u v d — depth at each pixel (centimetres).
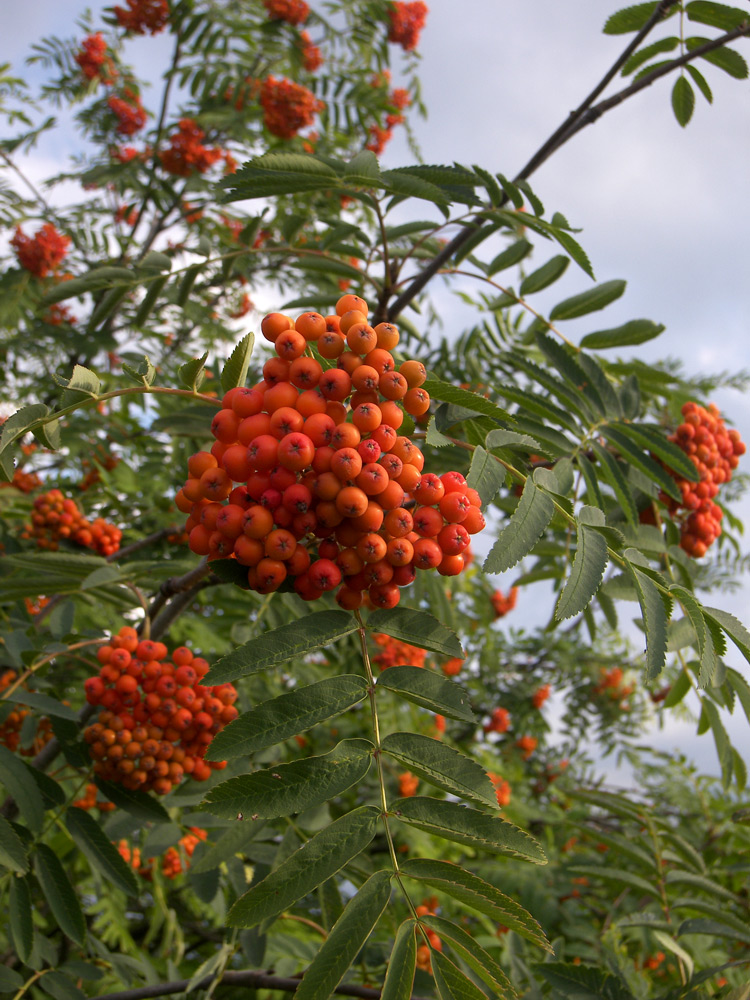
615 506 271
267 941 246
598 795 281
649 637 139
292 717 126
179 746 228
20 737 265
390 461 137
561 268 293
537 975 250
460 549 144
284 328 146
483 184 251
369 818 120
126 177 735
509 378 408
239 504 146
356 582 144
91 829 204
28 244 643
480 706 822
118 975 275
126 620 404
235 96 767
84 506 532
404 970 108
